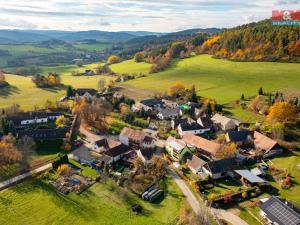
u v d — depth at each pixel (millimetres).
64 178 95750
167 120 154875
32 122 151625
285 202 74938
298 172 92312
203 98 178375
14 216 79125
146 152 105938
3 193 88438
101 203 84000
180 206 80562
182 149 107375
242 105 165250
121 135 124875
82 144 123438
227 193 82688
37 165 105250
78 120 149000
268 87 190875
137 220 76438
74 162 107062
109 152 107438
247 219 73688
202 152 113688
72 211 81062
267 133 122750
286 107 129125
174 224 73812
